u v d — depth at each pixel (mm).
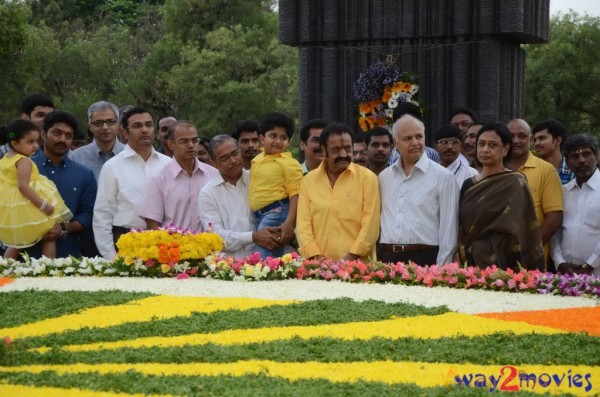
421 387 6074
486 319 8336
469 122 13422
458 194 10375
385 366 6625
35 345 7156
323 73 16516
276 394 5758
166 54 53156
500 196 9914
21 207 11305
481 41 15781
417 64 15984
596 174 10836
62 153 11961
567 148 10891
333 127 10555
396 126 10469
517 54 16875
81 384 5895
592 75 47969
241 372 6379
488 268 9852
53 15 66125
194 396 5699
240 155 11352
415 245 10352
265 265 10539
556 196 10891
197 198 11531
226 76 51094
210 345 7133
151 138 11898
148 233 10836
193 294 9656
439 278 9945
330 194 10656
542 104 48844
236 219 11250
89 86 55219
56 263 11133
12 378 6012
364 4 16234
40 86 52125
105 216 11688
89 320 8219
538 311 8711
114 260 11039
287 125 11188
